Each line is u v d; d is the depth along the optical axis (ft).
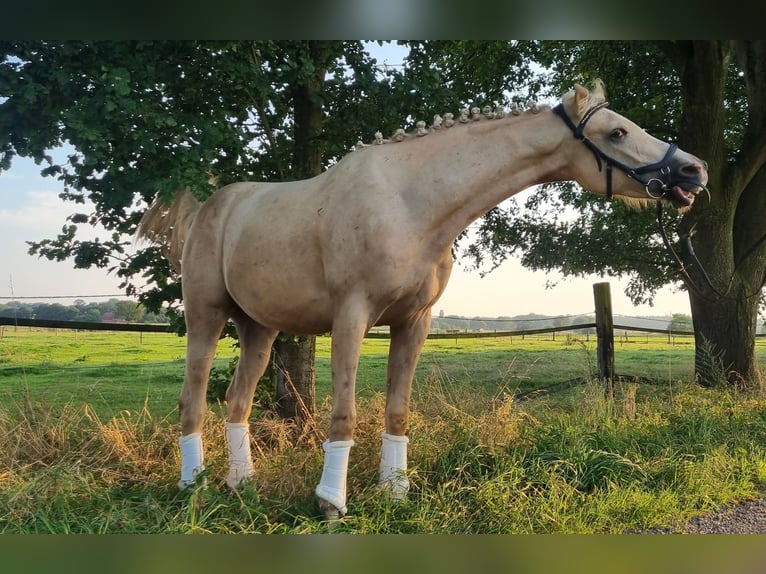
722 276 21.58
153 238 12.00
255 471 10.52
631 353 34.63
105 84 9.18
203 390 10.56
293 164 14.96
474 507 9.41
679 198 8.77
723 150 21.88
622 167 8.84
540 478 10.21
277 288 9.40
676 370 26.43
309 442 12.52
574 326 20.34
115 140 10.12
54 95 9.86
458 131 9.25
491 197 9.07
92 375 22.36
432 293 9.24
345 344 8.59
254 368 11.07
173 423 14.58
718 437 13.87
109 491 9.34
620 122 8.91
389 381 10.02
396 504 9.00
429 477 10.71
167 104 11.41
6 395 16.42
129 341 32.07
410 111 14.14
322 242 8.92
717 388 19.03
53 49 9.76
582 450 11.52
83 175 10.09
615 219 26.73
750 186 23.11
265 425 13.16
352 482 10.37
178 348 30.66
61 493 8.84
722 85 21.66
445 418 13.97
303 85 14.28
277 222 9.46
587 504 9.55
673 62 22.40
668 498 9.91
